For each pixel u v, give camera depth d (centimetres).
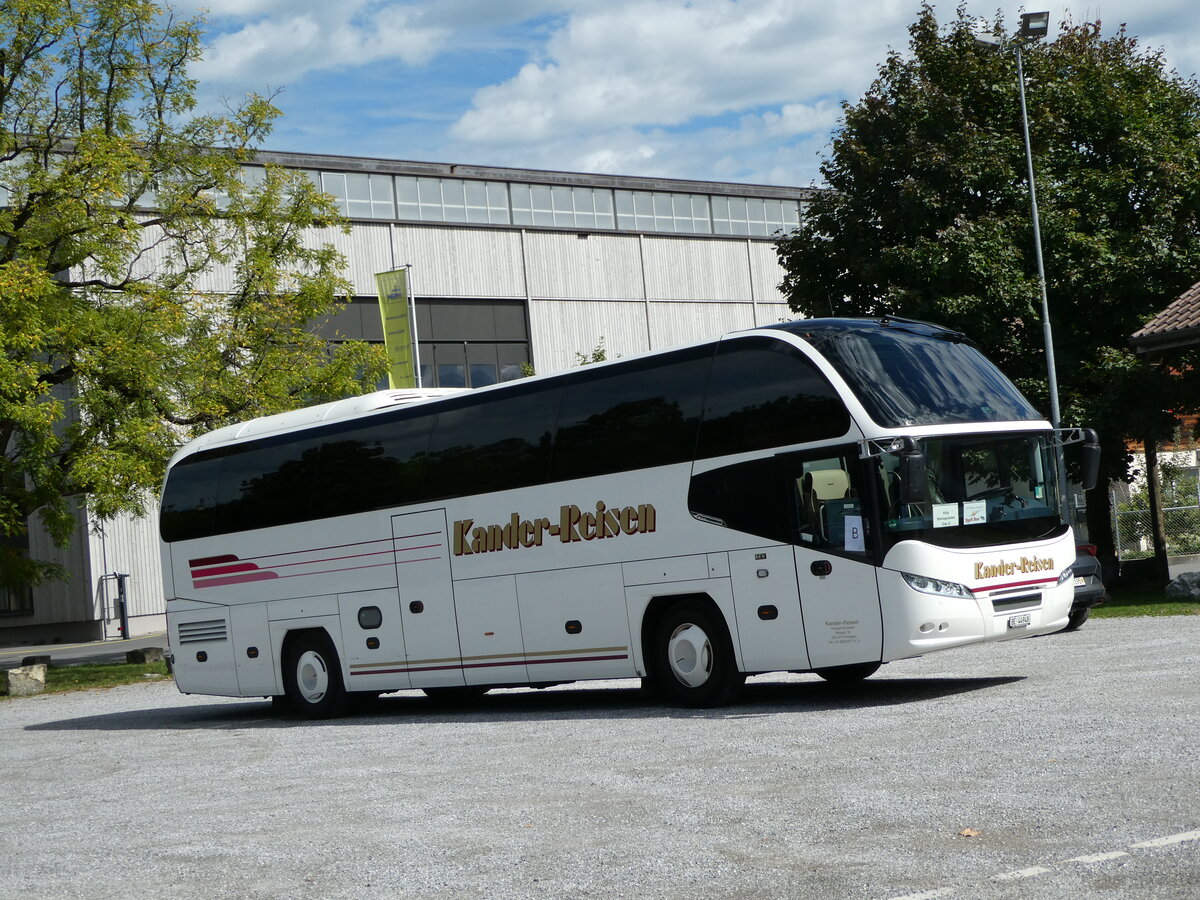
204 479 1866
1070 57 3325
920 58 3359
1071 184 3184
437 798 948
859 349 1292
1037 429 1355
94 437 2828
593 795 900
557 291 5678
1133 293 3094
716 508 1327
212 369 2956
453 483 1563
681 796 866
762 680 1689
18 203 2845
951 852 655
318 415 1756
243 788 1095
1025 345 3138
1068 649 1633
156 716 1991
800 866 654
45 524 2975
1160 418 3005
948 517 1253
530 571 1482
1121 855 621
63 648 4469
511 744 1220
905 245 3111
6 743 1731
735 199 6450
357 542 1664
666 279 5972
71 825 984
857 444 1240
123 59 3020
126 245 2892
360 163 5491
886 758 937
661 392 1384
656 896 622
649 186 6219
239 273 3083
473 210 5744
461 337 5428
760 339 1316
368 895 672
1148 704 1069
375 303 5253
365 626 1653
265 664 1775
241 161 3212
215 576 1834
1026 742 945
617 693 1689
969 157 3092
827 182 3372
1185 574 2567
